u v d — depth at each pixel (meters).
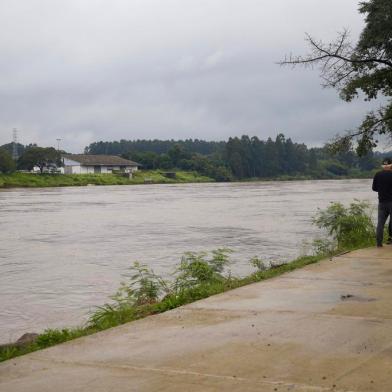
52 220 36.09
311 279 9.07
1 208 48.59
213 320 6.64
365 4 16.88
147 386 4.55
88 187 115.69
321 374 4.63
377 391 4.24
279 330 6.03
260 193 75.12
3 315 11.29
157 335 6.09
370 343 5.44
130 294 9.92
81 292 13.63
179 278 10.27
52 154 127.44
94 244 23.53
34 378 4.89
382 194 12.54
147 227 30.88
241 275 14.79
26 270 17.06
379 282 8.55
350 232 14.89
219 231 27.98
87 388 4.58
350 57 16.19
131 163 155.50
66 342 6.02
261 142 191.62
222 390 4.38
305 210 41.53
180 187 112.25
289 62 18.73
